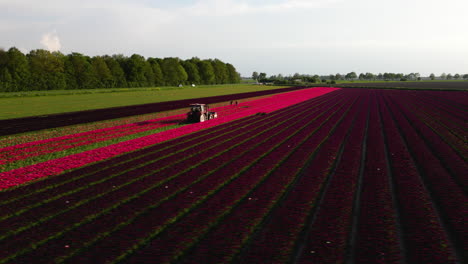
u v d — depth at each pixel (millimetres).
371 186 14336
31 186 14727
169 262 8406
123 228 10414
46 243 9461
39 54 106188
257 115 43938
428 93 90375
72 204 12484
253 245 9289
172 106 54500
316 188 14133
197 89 123312
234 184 14719
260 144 23969
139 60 142000
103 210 11883
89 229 10359
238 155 20484
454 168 16922
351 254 8781
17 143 24828
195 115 35906
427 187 14156
